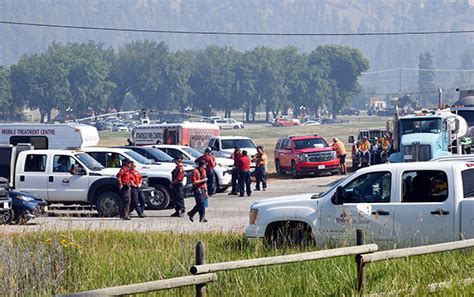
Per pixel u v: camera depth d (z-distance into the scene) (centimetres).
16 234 5288
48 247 3906
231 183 10469
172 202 8756
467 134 11419
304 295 3388
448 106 12206
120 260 4103
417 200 4438
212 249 4544
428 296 3319
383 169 4544
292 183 11850
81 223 7075
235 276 3481
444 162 4506
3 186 6981
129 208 7806
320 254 3109
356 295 3209
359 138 15650
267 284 3459
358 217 4494
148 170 8650
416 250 3303
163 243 5006
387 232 4450
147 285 2670
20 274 3684
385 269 3562
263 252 4419
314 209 4653
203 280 2808
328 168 12644
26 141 11106
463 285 3419
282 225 4741
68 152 8088
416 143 10369
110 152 8800
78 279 3784
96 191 7975
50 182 8012
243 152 9838
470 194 4403
